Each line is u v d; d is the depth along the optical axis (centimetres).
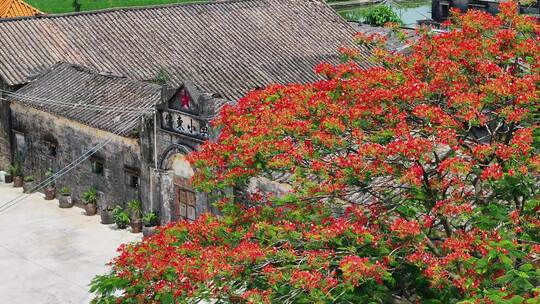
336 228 1781
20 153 4019
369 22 6712
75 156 3719
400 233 1734
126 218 3491
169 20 4606
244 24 4684
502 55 1969
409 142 1738
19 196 3862
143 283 1880
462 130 1836
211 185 2009
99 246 3344
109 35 4422
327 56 4569
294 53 4541
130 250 1992
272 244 1872
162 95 3256
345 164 1808
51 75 4041
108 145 3553
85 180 3700
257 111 2000
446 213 1770
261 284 1809
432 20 6856
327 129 1861
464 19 2081
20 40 4247
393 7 8544
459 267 1750
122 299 1898
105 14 4544
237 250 1812
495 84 1803
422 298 1836
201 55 4378
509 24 2067
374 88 1988
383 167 1781
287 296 1767
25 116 3938
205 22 4647
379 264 1714
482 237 1731
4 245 3353
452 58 1958
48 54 4212
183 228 2030
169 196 3375
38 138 3891
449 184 1812
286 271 1759
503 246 1684
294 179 1925
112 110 3569
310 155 1870
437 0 7094
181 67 4262
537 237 1841
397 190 2084
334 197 1927
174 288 1814
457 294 1748
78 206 3741
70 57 4225
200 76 4219
